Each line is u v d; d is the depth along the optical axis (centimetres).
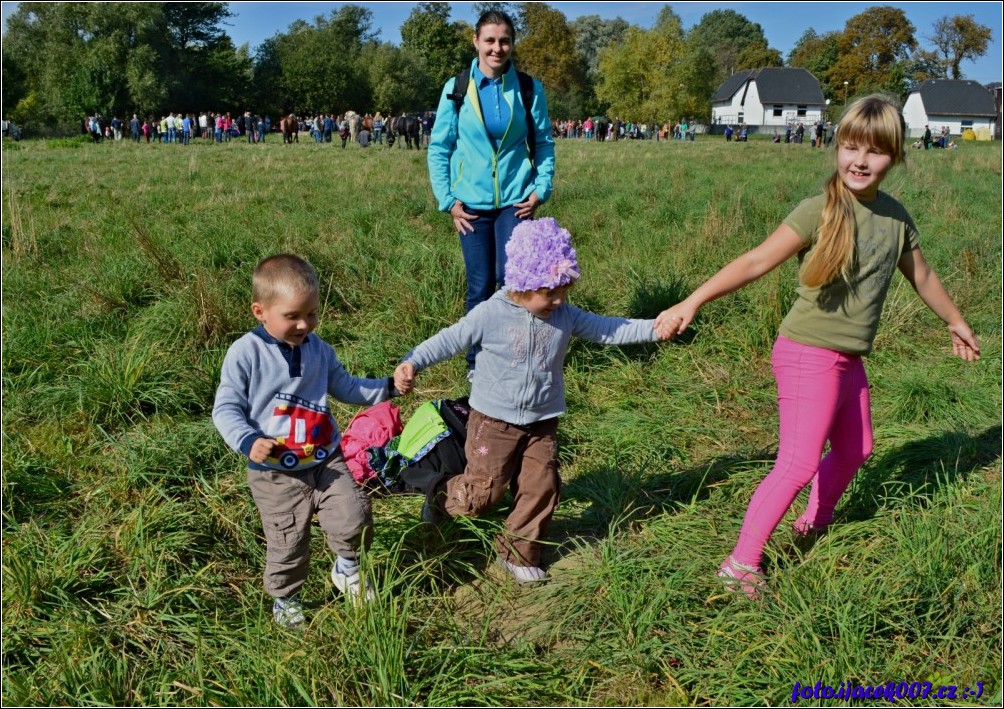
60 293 662
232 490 377
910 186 1352
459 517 331
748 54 12100
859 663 264
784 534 340
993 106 7556
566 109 8894
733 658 271
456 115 467
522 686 259
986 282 748
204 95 6925
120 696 259
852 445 316
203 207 1077
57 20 6631
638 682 263
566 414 470
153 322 556
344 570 294
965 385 512
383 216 965
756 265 297
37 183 1455
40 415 464
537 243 285
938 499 357
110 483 381
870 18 8894
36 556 322
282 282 269
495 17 445
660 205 1104
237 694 248
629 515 360
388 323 592
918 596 296
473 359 498
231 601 309
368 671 259
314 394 288
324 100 7506
